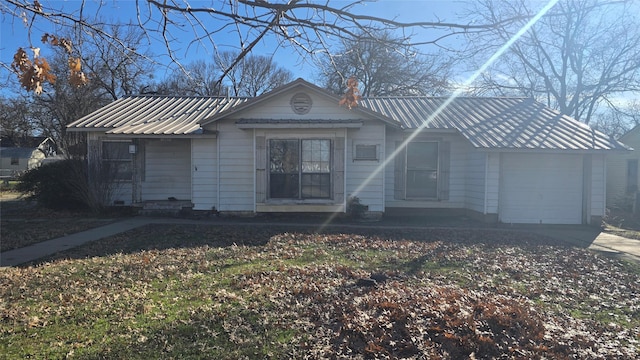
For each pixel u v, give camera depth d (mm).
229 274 7070
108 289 6215
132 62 4336
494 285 6727
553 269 7969
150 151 15500
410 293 5902
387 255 8789
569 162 14211
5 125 35625
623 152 13320
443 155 15305
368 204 14414
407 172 15430
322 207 13992
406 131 14906
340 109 13984
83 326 4840
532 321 4938
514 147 13258
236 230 11789
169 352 4215
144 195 15484
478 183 14312
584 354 4305
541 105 17688
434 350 4285
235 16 3578
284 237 10727
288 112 14031
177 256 8414
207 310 5289
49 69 3064
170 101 18438
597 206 14039
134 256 8398
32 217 14211
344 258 8484
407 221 14266
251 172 14375
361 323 4809
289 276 6918
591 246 10594
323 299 5711
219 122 14312
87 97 23422
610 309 5859
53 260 8102
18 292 6055
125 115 16188
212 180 14547
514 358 4176
